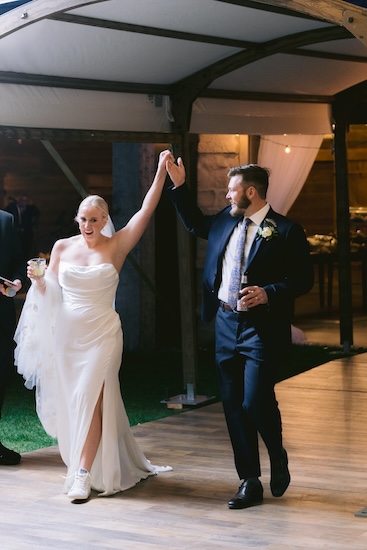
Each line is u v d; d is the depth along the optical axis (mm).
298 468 5695
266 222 4922
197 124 7914
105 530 4602
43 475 5613
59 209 19484
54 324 5527
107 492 5184
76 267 5352
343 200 9812
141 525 4680
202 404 7699
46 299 5488
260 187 4938
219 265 5020
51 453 6164
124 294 10414
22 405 7910
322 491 5223
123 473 5402
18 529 4625
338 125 9500
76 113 7000
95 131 7070
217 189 10531
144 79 7312
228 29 6617
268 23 6551
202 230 5277
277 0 4797
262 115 8547
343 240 9859
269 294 4762
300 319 12523
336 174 9797
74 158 19312
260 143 10477
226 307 4980
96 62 6750
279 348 4895
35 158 19453
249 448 4984
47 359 5574
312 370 8945
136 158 10141
